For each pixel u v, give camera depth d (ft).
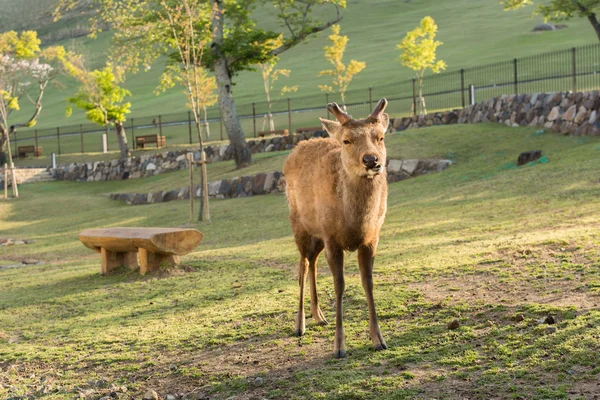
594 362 16.46
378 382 17.10
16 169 139.85
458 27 270.87
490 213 44.70
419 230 42.68
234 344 22.71
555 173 53.88
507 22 263.90
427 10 324.80
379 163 18.28
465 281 26.50
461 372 17.13
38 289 38.73
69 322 29.27
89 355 23.59
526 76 157.99
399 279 28.22
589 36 202.59
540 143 69.67
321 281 30.35
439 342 19.66
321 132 106.42
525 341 18.56
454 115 99.55
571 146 64.85
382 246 38.11
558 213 40.27
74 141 199.82
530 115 78.54
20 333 28.25
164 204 88.84
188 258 44.75
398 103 161.79
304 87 213.46
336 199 19.77
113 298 33.60
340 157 20.16
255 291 30.63
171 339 24.18
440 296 24.68
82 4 98.73
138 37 92.73
